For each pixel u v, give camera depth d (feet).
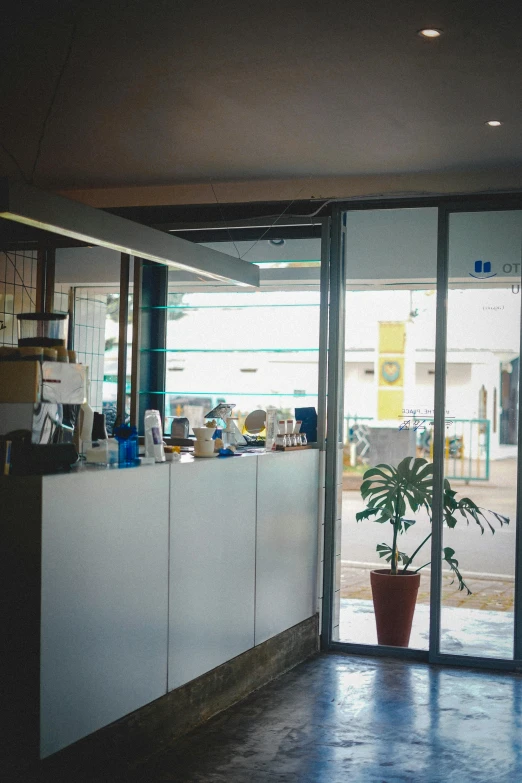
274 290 18.47
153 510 11.98
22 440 10.62
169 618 12.44
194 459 13.60
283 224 17.87
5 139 15.37
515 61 11.33
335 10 9.84
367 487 18.45
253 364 18.62
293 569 16.63
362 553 27.37
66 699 10.18
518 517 16.37
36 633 9.73
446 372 16.97
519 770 11.66
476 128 14.21
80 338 19.75
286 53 11.17
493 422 16.93
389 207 17.43
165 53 11.21
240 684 14.56
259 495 15.21
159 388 19.34
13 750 9.83
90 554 10.59
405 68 11.64
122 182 18.47
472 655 16.63
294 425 17.34
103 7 9.80
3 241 19.54
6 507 9.85
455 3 9.61
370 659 17.07
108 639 10.99
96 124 14.39
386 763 11.83
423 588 22.16
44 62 11.61
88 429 12.89
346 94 12.70
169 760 11.82
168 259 13.44
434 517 16.87
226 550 14.07
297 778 11.29
